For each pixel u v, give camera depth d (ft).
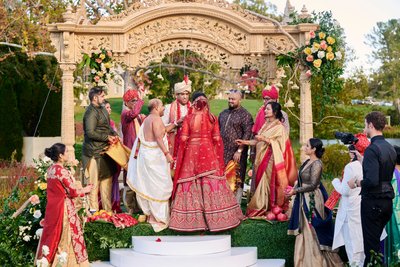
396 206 24.75
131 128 30.53
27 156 75.10
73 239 24.38
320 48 31.12
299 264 25.23
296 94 54.03
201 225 26.22
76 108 85.35
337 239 24.80
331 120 56.13
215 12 32.14
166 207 26.86
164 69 68.64
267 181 27.81
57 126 77.10
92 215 27.17
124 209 32.40
